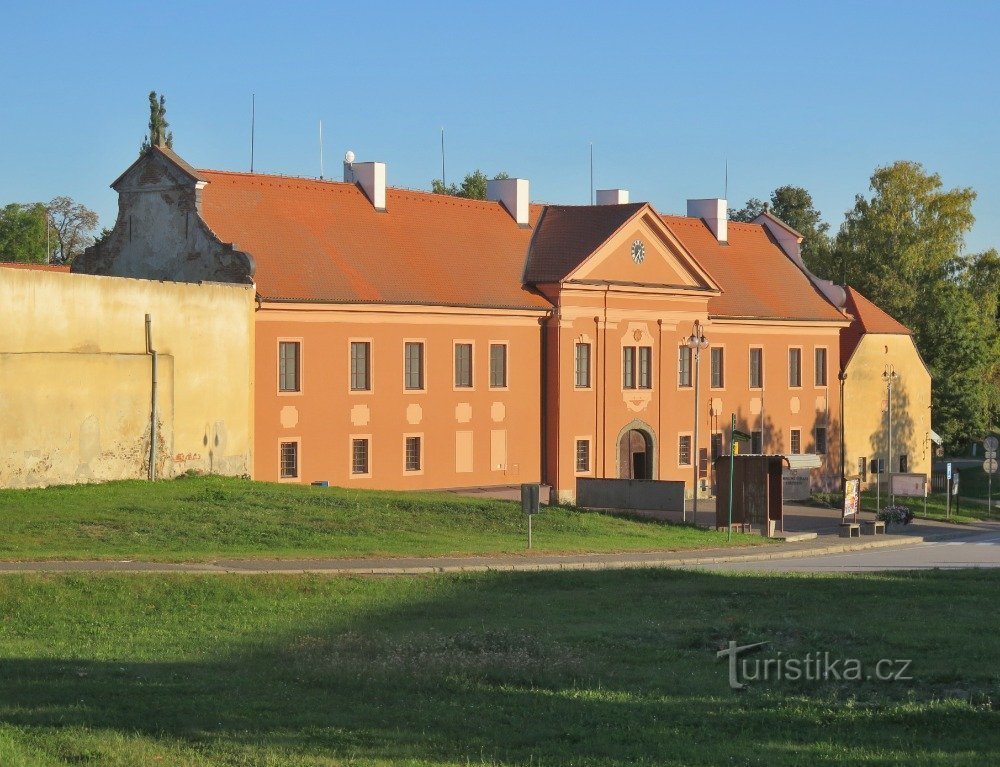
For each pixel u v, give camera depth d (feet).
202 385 175.01
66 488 151.12
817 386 286.87
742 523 195.21
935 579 124.88
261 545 132.05
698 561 154.10
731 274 279.49
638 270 242.58
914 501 275.59
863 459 298.35
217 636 84.69
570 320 230.48
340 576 110.52
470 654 77.92
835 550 183.52
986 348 378.94
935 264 392.27
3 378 146.30
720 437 264.11
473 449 218.79
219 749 54.19
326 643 81.00
